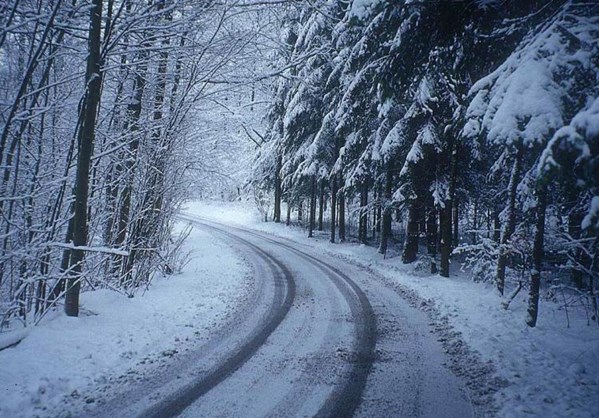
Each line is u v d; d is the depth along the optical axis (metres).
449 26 6.33
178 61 9.00
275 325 7.73
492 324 8.16
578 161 3.52
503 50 6.40
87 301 7.55
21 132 6.38
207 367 5.64
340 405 4.59
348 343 6.78
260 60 9.46
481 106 5.10
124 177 9.01
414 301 10.22
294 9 9.40
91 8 6.34
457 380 5.35
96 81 6.42
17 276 7.05
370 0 6.06
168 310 8.29
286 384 5.12
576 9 4.67
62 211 7.75
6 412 4.20
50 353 5.44
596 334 7.64
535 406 4.55
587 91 4.22
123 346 6.14
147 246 9.98
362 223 23.03
